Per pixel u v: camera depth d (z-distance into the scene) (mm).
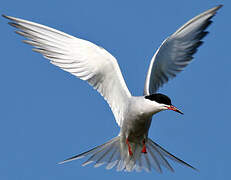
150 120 11055
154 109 10570
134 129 10984
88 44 11156
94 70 11117
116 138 11312
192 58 12211
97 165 11008
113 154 11195
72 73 11148
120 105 11148
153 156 11344
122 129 11148
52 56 11102
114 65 11008
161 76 12297
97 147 11102
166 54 12031
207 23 11984
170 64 12242
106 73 11102
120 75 11039
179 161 11102
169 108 10453
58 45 11195
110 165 11102
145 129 11078
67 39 11234
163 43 11742
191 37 12000
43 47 11055
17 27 10898
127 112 10906
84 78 11164
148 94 11195
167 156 11258
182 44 12008
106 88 11234
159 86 12352
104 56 11047
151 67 11609
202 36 12055
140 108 10617
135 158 11336
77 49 11180
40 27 11109
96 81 11211
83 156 10922
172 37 11781
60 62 11148
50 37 11164
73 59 11180
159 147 11367
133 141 11305
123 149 11289
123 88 11047
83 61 11148
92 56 11102
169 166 11188
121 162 11195
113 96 11219
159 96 10633
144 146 11180
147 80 11461
